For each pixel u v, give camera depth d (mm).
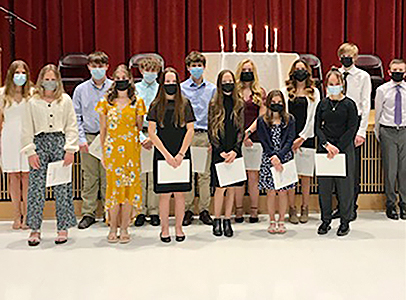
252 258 4023
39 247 4375
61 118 4414
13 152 4863
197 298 3238
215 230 4723
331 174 4652
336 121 4668
